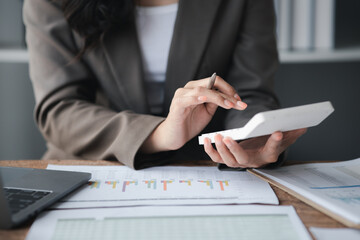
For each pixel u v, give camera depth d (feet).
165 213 1.73
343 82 5.48
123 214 1.72
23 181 1.99
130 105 3.20
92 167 2.38
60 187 1.92
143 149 2.48
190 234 1.55
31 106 5.76
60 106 2.93
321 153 5.91
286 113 1.71
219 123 3.20
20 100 5.71
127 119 2.53
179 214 1.72
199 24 3.11
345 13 5.32
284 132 2.24
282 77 5.54
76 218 1.69
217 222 1.65
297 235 1.55
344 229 1.61
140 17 3.34
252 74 3.24
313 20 5.23
